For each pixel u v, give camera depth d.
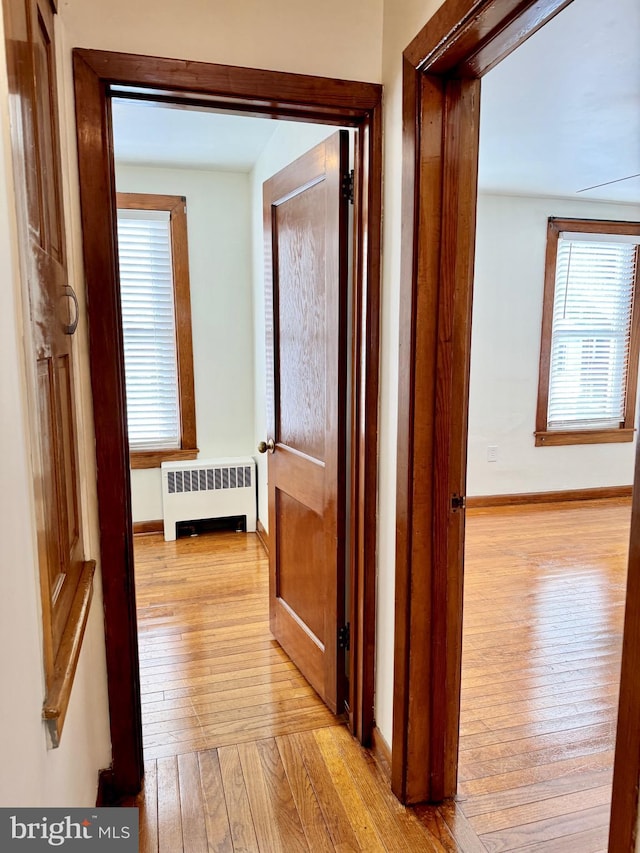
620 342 4.96
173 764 1.87
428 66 1.39
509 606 3.04
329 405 2.01
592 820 1.66
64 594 1.20
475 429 4.69
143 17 1.49
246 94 1.58
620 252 4.83
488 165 3.58
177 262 3.90
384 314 1.75
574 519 4.52
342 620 2.06
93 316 1.53
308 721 2.10
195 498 3.99
